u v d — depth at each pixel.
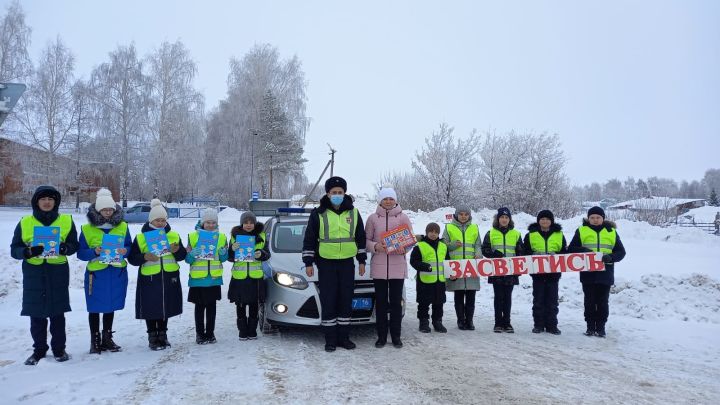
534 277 6.77
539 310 6.68
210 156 47.44
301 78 50.22
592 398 4.19
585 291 6.59
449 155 29.69
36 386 4.35
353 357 5.37
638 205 32.91
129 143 37.00
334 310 5.67
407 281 11.26
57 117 34.47
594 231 6.59
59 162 35.00
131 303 8.42
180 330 6.73
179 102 40.09
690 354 5.64
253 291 6.02
